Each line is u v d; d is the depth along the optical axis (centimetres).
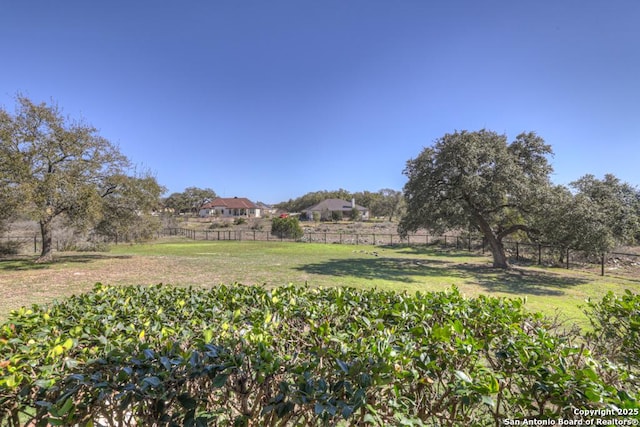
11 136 1216
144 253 1869
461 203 1359
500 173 1277
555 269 1380
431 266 1420
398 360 161
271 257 1666
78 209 1314
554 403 152
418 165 1470
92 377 140
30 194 1133
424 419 167
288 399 141
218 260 1484
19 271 1138
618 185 1451
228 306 282
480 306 264
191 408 139
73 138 1346
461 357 176
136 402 144
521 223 1523
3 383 133
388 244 2680
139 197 1543
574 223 1134
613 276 1198
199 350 165
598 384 147
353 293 313
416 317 242
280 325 230
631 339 252
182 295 315
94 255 1694
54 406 131
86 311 253
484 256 1884
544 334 202
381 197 7150
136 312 257
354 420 150
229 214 6944
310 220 5862
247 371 157
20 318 224
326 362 169
